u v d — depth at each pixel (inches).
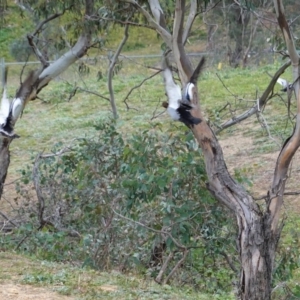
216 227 920.9
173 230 898.7
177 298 740.0
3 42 2778.1
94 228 970.7
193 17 853.8
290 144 746.8
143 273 932.6
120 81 2363.4
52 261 937.5
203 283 916.0
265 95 889.5
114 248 946.7
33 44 1128.8
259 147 1652.3
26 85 1040.2
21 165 1720.0
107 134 1010.7
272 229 737.0
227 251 939.3
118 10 1102.4
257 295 720.3
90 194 987.9
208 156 756.6
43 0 1170.0
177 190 912.9
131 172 918.4
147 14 847.7
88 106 2171.5
